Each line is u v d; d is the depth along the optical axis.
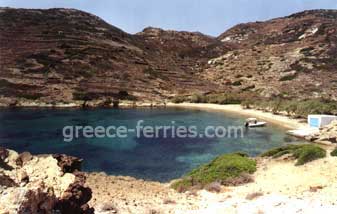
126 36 174.88
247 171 26.59
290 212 15.84
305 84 130.38
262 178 25.06
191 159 39.28
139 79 129.88
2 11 149.88
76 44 138.38
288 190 20.78
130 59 143.38
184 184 24.97
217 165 27.58
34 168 11.95
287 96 114.31
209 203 18.91
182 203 18.97
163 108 99.44
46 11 163.12
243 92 128.62
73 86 111.69
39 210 10.41
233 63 165.38
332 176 22.86
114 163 36.88
